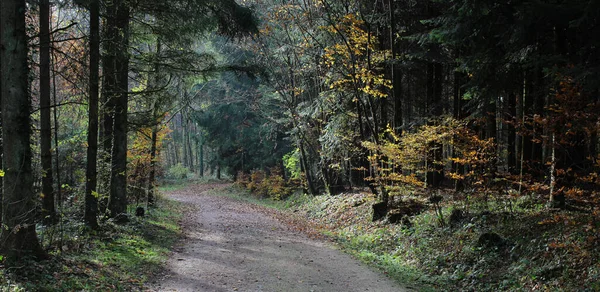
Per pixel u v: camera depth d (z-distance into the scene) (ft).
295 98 83.15
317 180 88.17
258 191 110.22
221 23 39.78
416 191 45.83
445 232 36.83
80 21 37.27
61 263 24.38
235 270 30.50
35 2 30.58
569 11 25.73
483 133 56.34
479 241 30.89
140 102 51.70
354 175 81.92
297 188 98.43
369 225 49.29
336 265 33.32
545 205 33.35
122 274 26.32
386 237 42.50
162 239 41.47
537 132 31.78
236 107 114.83
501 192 36.32
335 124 63.00
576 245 24.04
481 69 33.81
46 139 31.78
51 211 32.14
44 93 31.71
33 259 23.07
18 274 21.09
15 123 22.44
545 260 24.72
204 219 64.03
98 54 34.42
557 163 29.99
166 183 150.71
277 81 79.56
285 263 33.50
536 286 23.06
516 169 47.26
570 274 22.34
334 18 57.47
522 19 27.61
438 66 55.88
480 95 35.68
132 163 61.52
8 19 22.22
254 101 95.45
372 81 54.44
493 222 34.19
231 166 130.21
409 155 41.50
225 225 57.36
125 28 39.42
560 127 27.43
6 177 22.39
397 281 28.63
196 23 39.42
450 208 41.88
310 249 40.42
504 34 30.63
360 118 54.65
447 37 33.55
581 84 24.48
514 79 35.19
